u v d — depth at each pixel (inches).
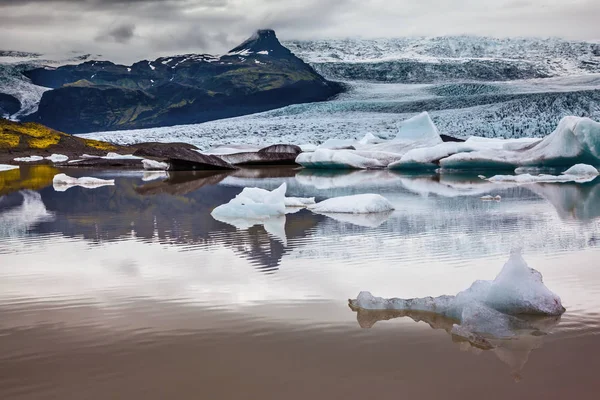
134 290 276.2
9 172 1286.9
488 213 527.2
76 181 939.3
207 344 203.3
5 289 282.7
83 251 377.1
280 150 1540.4
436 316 229.1
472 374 176.2
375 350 195.3
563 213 521.3
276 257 346.6
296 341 204.4
